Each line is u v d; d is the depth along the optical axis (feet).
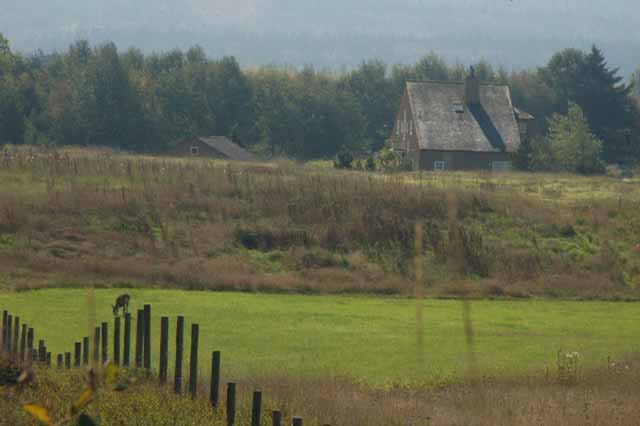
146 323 221.25
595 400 246.06
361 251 604.90
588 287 578.25
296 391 224.74
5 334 238.48
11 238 551.18
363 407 212.02
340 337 398.21
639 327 456.04
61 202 602.85
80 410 47.55
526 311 502.79
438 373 309.01
